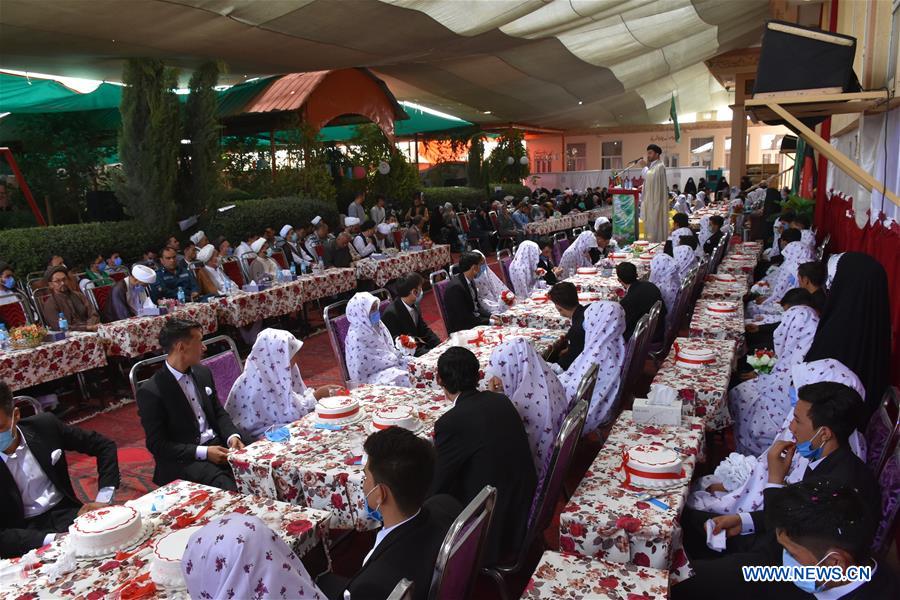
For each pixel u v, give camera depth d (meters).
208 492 2.58
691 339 4.52
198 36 6.11
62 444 3.05
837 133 7.91
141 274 6.55
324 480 2.73
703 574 2.15
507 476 2.64
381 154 14.86
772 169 24.59
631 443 2.91
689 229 9.46
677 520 2.29
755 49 16.23
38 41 5.86
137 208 8.90
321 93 11.95
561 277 8.10
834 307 3.59
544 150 30.30
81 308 6.30
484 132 21.56
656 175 10.73
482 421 2.68
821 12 10.88
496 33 7.00
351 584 1.85
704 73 18.58
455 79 11.35
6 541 2.64
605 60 9.86
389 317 5.36
